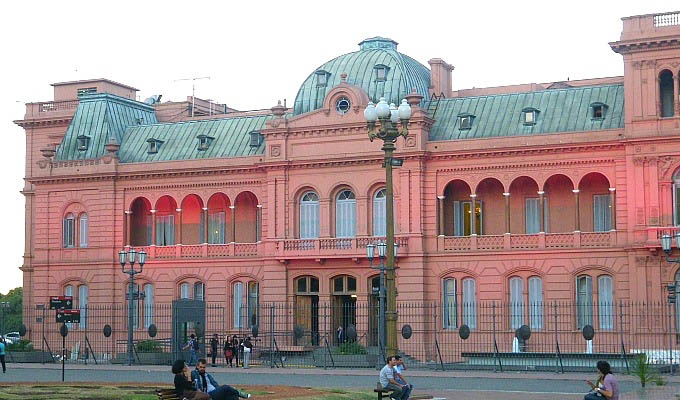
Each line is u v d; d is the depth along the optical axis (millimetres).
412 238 76938
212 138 87438
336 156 79125
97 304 87750
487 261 76000
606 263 72438
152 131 91062
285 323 80562
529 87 90250
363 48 87438
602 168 73000
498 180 76438
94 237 88438
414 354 76000
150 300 87000
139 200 88875
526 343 74312
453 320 76625
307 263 80312
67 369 66375
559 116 75875
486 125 77688
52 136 100438
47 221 90562
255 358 77438
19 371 64562
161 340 79438
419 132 76875
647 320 70062
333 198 79938
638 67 71062
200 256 85438
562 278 73812
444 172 77375
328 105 79688
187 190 86125
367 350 72750
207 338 83875
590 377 56000
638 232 70625
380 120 40156
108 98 93375
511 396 43594
